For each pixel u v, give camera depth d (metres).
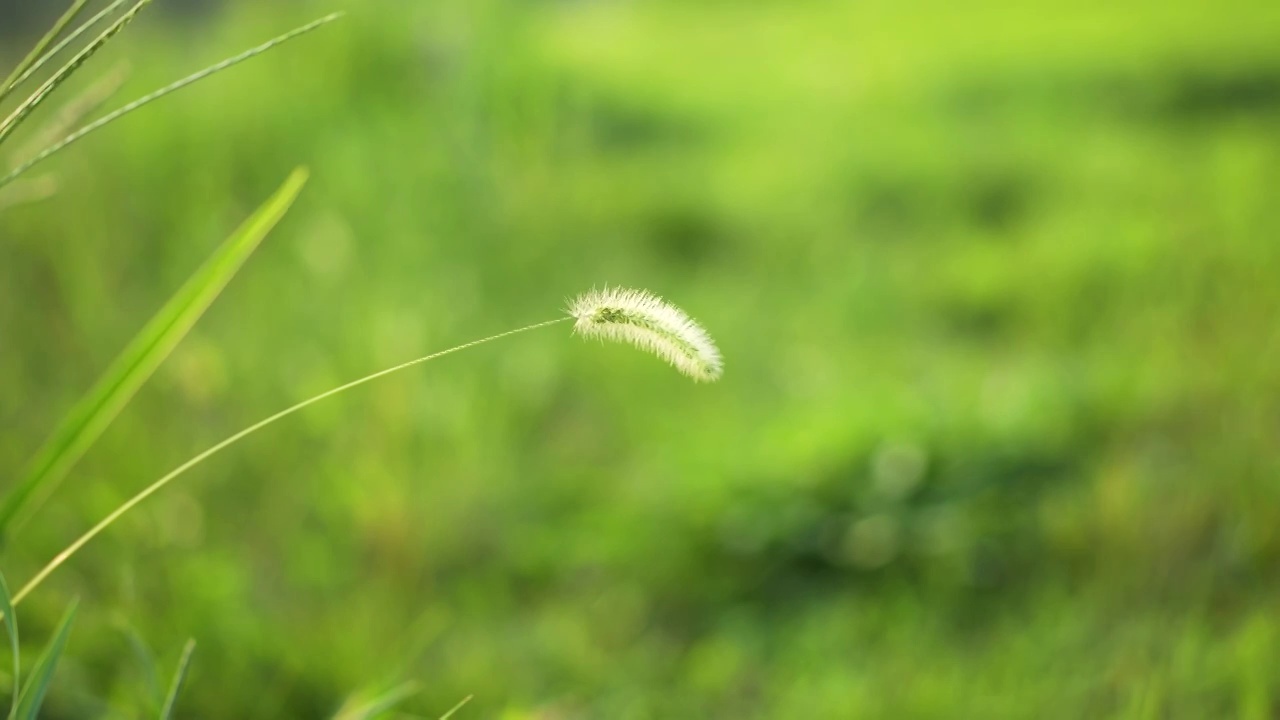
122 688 1.20
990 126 4.91
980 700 1.28
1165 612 1.41
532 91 2.23
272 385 1.74
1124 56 5.65
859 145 4.66
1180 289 2.32
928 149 4.46
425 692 1.30
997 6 8.48
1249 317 2.01
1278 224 2.64
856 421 1.96
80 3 0.93
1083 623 1.42
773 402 2.37
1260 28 5.91
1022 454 1.82
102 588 1.29
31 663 1.18
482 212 2.11
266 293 1.87
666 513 1.82
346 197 1.98
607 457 2.11
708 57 7.87
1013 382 2.15
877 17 9.00
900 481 1.78
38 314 1.73
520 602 1.68
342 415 1.68
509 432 1.99
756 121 5.63
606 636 1.59
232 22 2.77
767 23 9.59
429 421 1.77
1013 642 1.40
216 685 1.26
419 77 2.24
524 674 1.42
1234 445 1.67
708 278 3.33
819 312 3.01
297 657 1.29
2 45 2.45
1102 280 2.84
